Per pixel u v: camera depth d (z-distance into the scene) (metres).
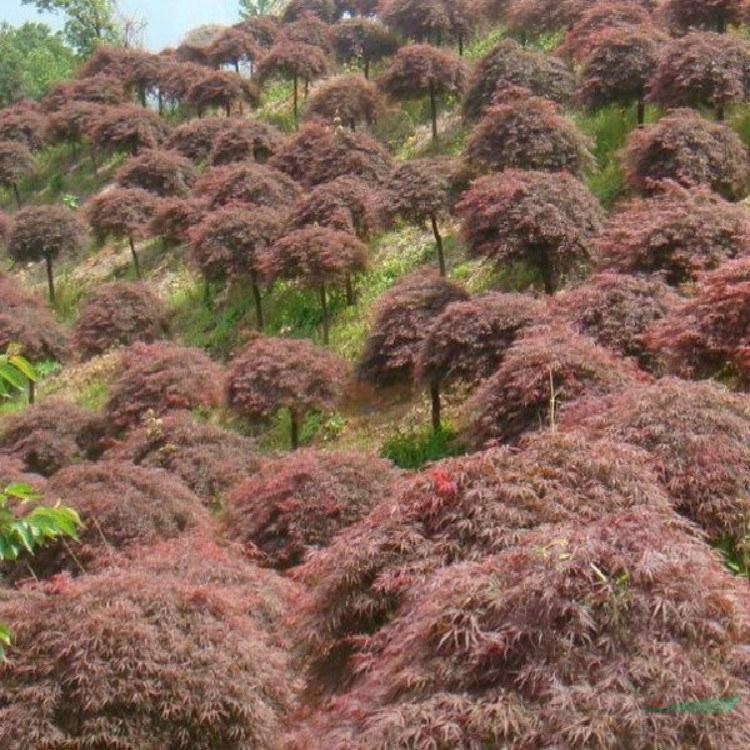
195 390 15.47
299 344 14.38
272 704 6.20
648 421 6.78
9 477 12.27
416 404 13.95
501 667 3.46
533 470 4.81
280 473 10.08
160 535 9.80
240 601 7.11
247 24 35.06
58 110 33.97
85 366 20.38
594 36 19.17
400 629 4.22
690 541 3.93
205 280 20.34
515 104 16.02
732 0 17.95
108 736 5.57
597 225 13.29
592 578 3.52
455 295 13.70
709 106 16.09
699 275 10.70
